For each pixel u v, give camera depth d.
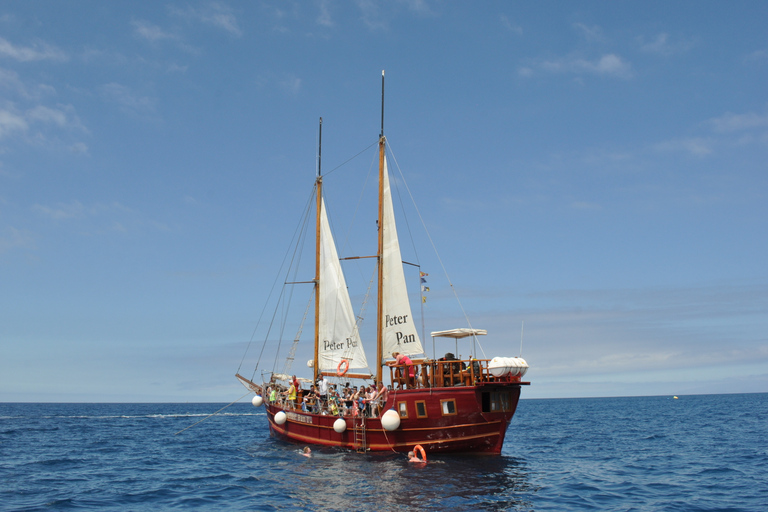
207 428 81.31
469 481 30.97
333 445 43.00
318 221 54.66
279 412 49.09
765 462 39.59
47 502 27.25
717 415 105.25
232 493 29.31
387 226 44.78
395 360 41.81
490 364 36.12
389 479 31.53
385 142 46.03
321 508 25.62
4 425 86.31
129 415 130.00
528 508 25.44
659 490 29.81
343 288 51.88
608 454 45.62
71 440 60.44
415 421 37.84
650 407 166.12
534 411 156.75
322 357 52.16
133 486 31.58
